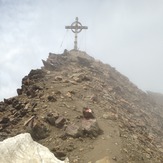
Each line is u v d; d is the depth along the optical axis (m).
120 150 17.14
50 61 36.59
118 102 29.38
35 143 13.88
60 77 28.92
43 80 28.41
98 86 30.12
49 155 13.55
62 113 20.50
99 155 16.34
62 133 18.22
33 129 17.91
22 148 13.28
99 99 25.67
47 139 17.77
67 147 16.92
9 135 17.61
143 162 16.88
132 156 17.00
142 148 18.77
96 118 21.00
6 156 12.59
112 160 15.88
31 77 29.17
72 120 19.70
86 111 20.12
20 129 18.62
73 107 21.73
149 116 34.59
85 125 18.86
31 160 12.87
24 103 22.55
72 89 25.88
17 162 12.52
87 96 24.98
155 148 20.58
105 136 18.52
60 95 23.80
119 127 20.70
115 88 35.59
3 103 24.44
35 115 20.38
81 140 17.70
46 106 21.48
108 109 23.80
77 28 48.94
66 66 36.66
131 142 18.94
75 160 15.84
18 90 26.70
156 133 29.02
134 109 31.73
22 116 20.78
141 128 25.50
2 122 20.20
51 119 19.33
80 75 30.98
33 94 24.14
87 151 16.72
